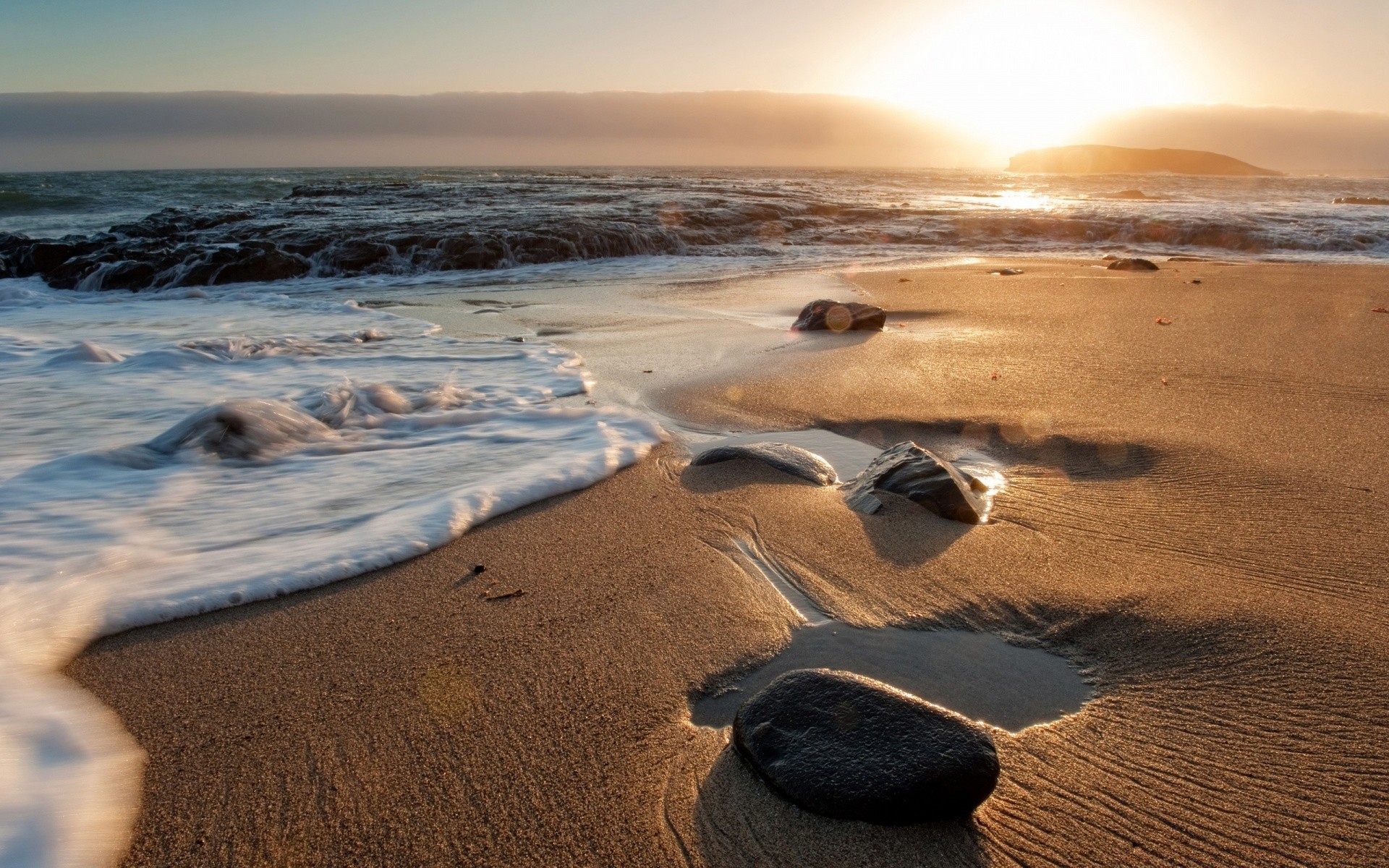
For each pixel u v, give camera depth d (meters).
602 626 2.74
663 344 7.30
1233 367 6.00
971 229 18.72
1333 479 3.83
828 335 7.55
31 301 10.59
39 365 6.49
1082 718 2.28
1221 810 1.91
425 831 1.86
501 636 2.68
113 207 26.70
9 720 2.21
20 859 1.75
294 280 12.37
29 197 26.03
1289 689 2.33
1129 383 5.62
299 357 6.81
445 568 3.14
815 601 2.91
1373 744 2.10
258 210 19.45
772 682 2.20
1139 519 3.48
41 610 2.76
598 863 1.78
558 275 12.73
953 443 4.59
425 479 4.04
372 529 3.40
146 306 9.99
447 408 5.29
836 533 3.41
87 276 12.02
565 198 23.17
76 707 2.30
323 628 2.72
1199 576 2.98
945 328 7.78
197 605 2.83
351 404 5.09
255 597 2.90
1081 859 1.78
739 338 7.54
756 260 14.62
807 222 19.14
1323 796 1.94
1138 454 4.24
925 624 2.76
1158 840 1.83
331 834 1.86
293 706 2.31
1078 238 18.48
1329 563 3.04
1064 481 3.97
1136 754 2.12
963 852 1.80
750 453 4.23
